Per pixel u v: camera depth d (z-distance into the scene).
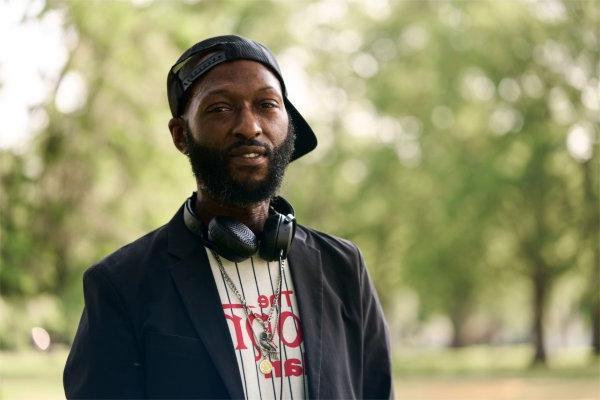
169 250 2.84
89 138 15.52
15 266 14.84
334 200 37.06
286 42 34.50
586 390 21.44
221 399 2.67
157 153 15.80
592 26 30.22
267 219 2.89
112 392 2.68
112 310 2.75
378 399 3.09
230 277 2.86
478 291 36.38
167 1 20.34
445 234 32.91
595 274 30.34
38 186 15.59
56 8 14.95
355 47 36.94
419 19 34.47
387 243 36.31
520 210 31.20
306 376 2.79
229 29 31.14
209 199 2.90
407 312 60.12
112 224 15.78
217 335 2.72
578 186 30.28
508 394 20.83
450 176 32.28
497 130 31.67
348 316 3.01
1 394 17.20
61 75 15.27
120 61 15.58
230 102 2.78
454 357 42.31
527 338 75.56
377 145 36.00
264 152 2.79
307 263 2.96
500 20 31.17
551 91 30.84
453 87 32.41
